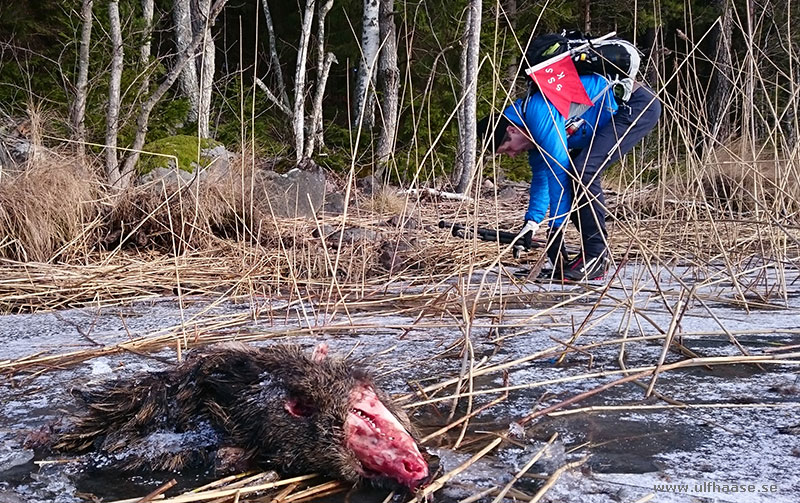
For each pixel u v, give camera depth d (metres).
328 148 17.45
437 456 2.25
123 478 2.14
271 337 3.96
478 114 14.22
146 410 2.29
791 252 6.52
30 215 6.94
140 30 12.77
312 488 2.02
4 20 13.88
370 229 8.51
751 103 5.34
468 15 13.50
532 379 3.07
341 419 2.05
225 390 2.21
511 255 7.27
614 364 3.29
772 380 2.99
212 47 12.76
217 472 2.13
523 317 4.34
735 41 14.80
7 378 3.27
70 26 12.46
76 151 9.23
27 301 5.55
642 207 7.11
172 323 4.50
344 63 20.34
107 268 6.44
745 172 5.87
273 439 2.10
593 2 20.23
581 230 5.71
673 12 18.80
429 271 6.39
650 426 2.49
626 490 1.97
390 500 1.97
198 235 7.59
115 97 9.66
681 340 3.60
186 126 14.48
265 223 8.20
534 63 5.64
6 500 1.97
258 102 16.89
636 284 4.15
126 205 7.68
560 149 5.64
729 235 6.37
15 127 10.80
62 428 2.46
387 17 16.42
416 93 16.69
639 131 5.70
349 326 4.09
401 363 3.34
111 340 4.01
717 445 2.30
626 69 5.59
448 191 13.54
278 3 21.47
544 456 2.20
